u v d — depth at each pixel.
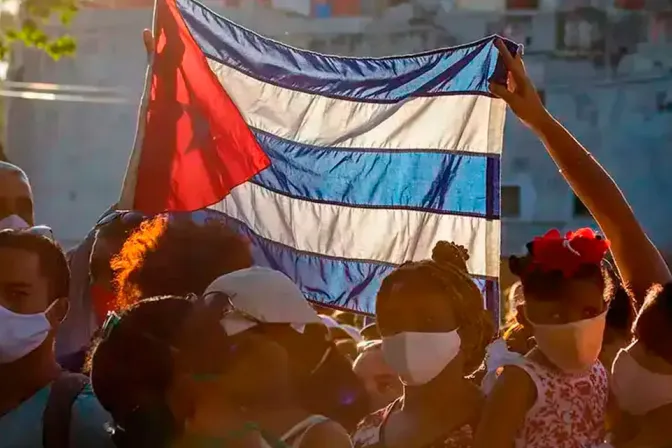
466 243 3.98
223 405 2.54
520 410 2.82
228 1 28.20
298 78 4.19
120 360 2.51
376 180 4.08
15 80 28.08
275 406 2.64
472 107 3.97
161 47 4.10
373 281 4.05
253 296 2.77
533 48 27.33
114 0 28.16
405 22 27.73
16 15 17.36
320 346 2.95
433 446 2.90
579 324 2.82
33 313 3.13
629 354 3.04
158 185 4.01
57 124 28.55
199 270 3.20
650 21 26.78
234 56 4.20
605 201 3.31
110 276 3.66
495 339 3.59
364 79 4.14
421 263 2.97
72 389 3.10
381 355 3.64
